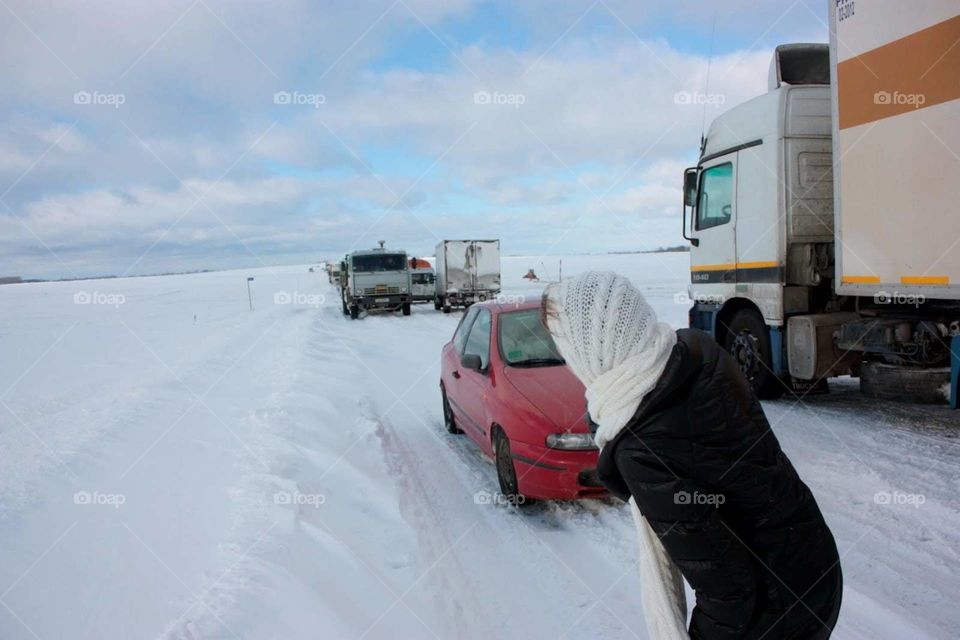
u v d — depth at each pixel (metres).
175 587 2.85
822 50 7.25
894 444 5.43
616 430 1.38
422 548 3.75
